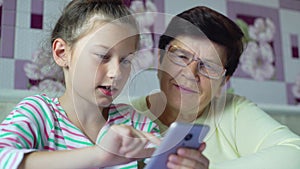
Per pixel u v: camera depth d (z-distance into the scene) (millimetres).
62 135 636
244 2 1329
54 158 489
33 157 492
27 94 949
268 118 808
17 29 1008
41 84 928
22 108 614
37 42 1012
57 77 854
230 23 804
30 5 1027
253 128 789
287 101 1336
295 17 1420
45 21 1020
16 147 516
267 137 749
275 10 1384
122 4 685
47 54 877
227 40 766
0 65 976
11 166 477
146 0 1159
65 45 651
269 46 1343
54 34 744
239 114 833
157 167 465
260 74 1307
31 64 991
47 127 627
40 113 629
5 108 917
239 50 833
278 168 624
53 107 667
